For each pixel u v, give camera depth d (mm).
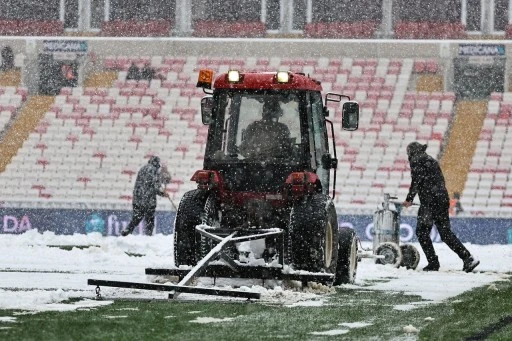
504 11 80875
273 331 14719
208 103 25641
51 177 71750
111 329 14406
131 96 77938
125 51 80438
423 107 74625
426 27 79750
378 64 78188
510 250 45719
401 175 69312
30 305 17562
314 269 22797
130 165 72438
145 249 40094
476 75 77000
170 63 80188
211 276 21844
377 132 72688
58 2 83938
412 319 16906
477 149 71375
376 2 81938
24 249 37406
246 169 24750
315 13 82812
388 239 34531
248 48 80188
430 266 33562
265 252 23234
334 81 77312
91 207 60812
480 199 67562
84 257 34188
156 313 16766
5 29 83688
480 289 24609
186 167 72000
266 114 25125
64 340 13219
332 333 14633
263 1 83188
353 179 69188
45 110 77312
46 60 79875
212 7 83562
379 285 25672
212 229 23047
